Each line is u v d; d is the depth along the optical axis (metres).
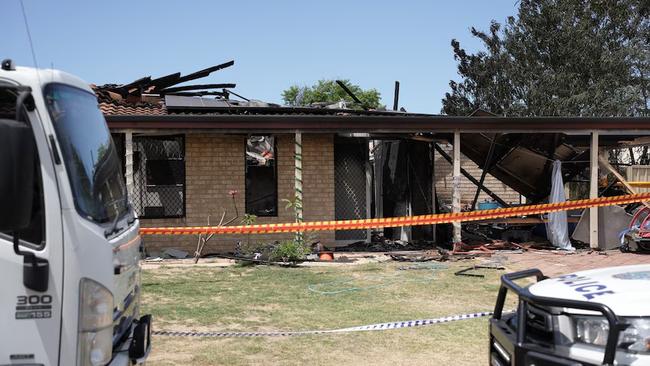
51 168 3.52
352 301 9.30
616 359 3.45
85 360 3.54
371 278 11.19
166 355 6.54
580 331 3.68
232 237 14.48
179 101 16.52
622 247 14.13
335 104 19.56
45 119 3.57
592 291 3.94
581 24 32.06
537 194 16.77
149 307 8.84
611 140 16.44
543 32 32.88
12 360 3.44
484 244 15.05
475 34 36.31
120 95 16.62
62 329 3.46
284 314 8.48
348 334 7.43
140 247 5.25
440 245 15.58
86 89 4.64
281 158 14.85
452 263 12.94
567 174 16.44
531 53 33.41
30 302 3.45
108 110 14.73
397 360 6.43
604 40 32.06
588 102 30.62
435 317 8.26
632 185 15.53
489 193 16.95
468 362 6.37
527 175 16.38
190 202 14.47
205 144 14.53
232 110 15.75
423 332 7.54
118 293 4.05
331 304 9.09
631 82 31.00
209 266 12.61
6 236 3.46
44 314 3.46
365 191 15.81
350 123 13.82
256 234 14.56
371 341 7.14
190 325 7.87
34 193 3.52
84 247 3.56
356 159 15.83
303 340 7.16
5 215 3.14
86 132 4.27
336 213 15.70
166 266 12.62
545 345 3.80
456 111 35.97
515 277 4.58
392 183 16.53
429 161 16.30
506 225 16.56
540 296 3.80
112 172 4.70
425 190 16.23
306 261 13.07
